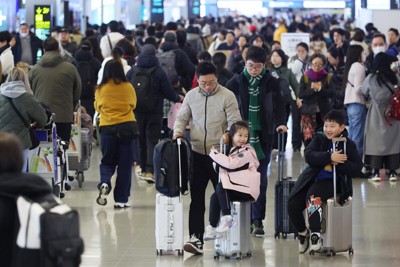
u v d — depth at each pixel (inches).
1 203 389.4
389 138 906.7
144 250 639.1
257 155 659.4
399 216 756.0
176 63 1003.3
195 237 626.8
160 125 898.1
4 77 835.4
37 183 392.8
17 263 386.9
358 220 740.7
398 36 1342.3
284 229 669.9
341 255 625.0
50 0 1695.4
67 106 829.2
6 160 391.9
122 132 768.3
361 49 940.0
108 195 847.7
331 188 611.2
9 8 1843.0
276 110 662.5
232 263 602.9
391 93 899.4
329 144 615.5
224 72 908.0
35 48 1350.9
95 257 618.5
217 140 622.2
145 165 924.0
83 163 885.8
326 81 981.2
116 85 770.2
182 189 619.8
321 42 1483.8
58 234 377.1
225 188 598.2
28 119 697.0
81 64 1103.6
